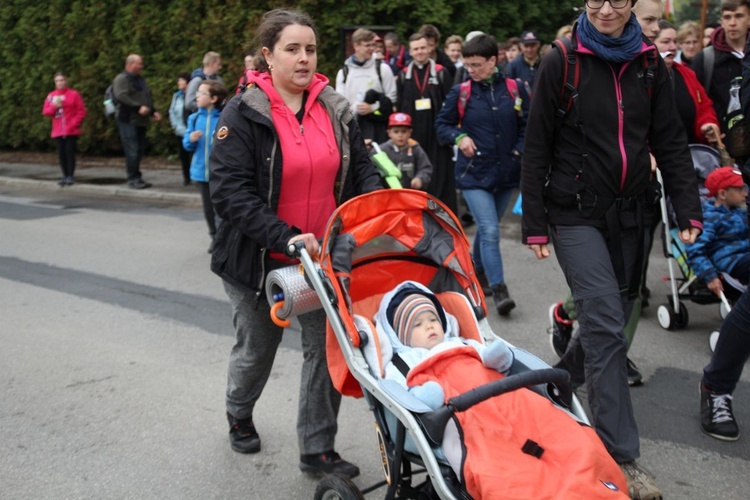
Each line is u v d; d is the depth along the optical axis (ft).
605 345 11.91
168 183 45.93
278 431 14.60
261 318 12.25
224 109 11.42
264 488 12.78
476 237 22.15
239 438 13.83
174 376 17.26
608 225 12.14
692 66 21.30
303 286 10.99
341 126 11.81
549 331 17.40
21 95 60.80
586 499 8.11
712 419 14.03
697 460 13.32
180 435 14.57
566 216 12.38
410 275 12.30
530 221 12.44
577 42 11.87
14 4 59.00
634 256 12.59
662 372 16.87
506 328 19.74
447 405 8.89
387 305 11.30
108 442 14.35
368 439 14.21
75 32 54.80
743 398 15.53
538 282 23.57
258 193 11.41
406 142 24.02
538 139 12.27
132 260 27.78
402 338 11.03
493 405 9.30
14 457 13.88
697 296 18.81
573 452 8.66
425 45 27.37
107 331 20.29
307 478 13.04
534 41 33.19
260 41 11.29
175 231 32.89
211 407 15.72
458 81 27.55
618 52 11.60
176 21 49.37
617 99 11.89
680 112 19.58
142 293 23.65
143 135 44.86
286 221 11.69
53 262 27.78
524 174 12.42
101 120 55.16
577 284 12.17
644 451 13.66
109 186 45.24
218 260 12.13
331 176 11.75
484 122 20.70
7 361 18.33
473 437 8.91
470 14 42.34
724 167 18.11
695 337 18.81
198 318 21.20
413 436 8.95
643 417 14.88
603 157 11.98
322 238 11.93
